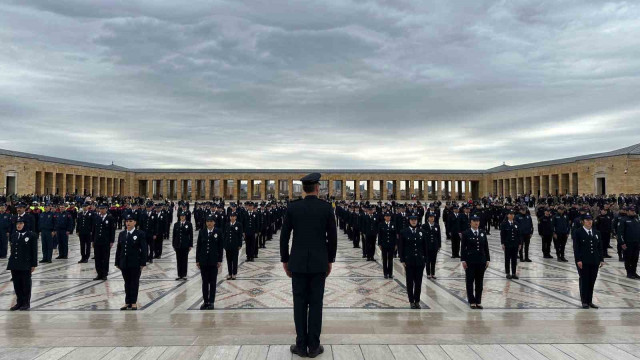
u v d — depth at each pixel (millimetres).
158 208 21984
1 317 9766
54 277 15719
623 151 59062
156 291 13234
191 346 6723
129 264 10766
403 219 20781
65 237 20797
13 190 57531
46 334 7719
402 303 11641
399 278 15719
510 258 15727
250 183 92000
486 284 14375
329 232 6863
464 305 11305
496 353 6391
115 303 11547
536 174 79188
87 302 11656
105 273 15273
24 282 10758
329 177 92562
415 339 7133
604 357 6211
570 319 9344
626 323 8820
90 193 79250
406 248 11203
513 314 10070
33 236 10969
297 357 6207
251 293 13000
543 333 7703
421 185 100812
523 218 20094
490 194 95688
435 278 15633
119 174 90000
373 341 7012
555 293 12859
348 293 13000
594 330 7984
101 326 8594
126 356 6234
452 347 6672
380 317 9656
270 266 18797
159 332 7828
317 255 6652
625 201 36469
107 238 15211
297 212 6855
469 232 11164
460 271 17375
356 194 93625
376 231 20734
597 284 14219
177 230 15547
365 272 17141
